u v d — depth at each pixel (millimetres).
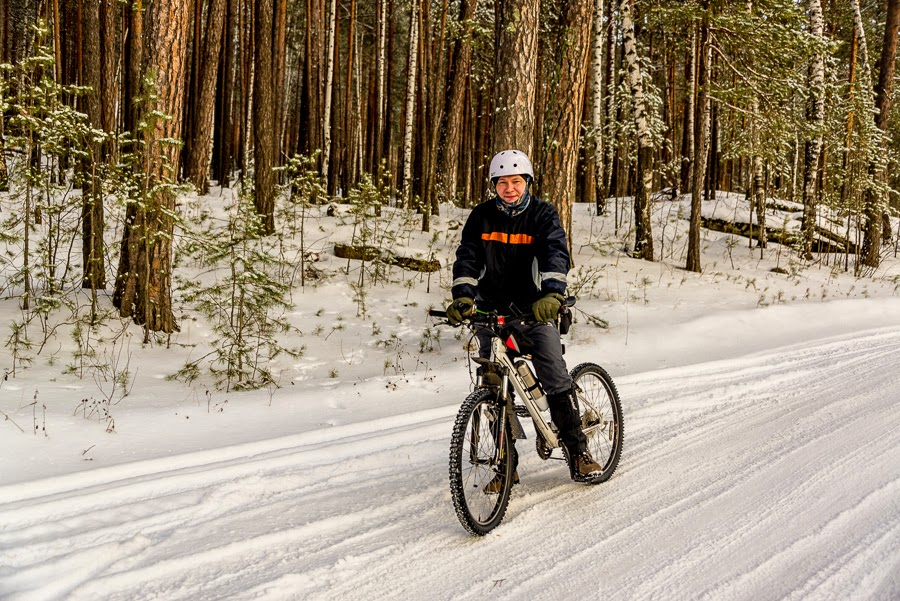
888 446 4672
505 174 3773
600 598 2934
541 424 4133
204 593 3039
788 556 3172
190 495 4223
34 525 3734
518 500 4191
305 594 3039
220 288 8094
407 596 3008
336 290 11461
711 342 9383
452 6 24953
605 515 3867
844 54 24906
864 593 2787
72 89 8766
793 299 11844
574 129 11859
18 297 9438
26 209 8852
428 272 12898
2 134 9477
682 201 21188
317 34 22422
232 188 19344
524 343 3990
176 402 6355
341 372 7883
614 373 7711
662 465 4699
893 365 7406
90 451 5043
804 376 7176
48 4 17484
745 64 15031
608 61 22672
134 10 8898
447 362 8203
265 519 3895
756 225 18031
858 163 17656
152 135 8156
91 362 7359
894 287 13844
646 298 11383
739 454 4793
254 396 6695
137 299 8789
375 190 13320
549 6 22469
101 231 9656
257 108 14070
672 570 3143
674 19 15117
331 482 4520
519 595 2996
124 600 3004
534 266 3820
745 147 15523
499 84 10336
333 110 22312
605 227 18812
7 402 5898
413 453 5023
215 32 16250
